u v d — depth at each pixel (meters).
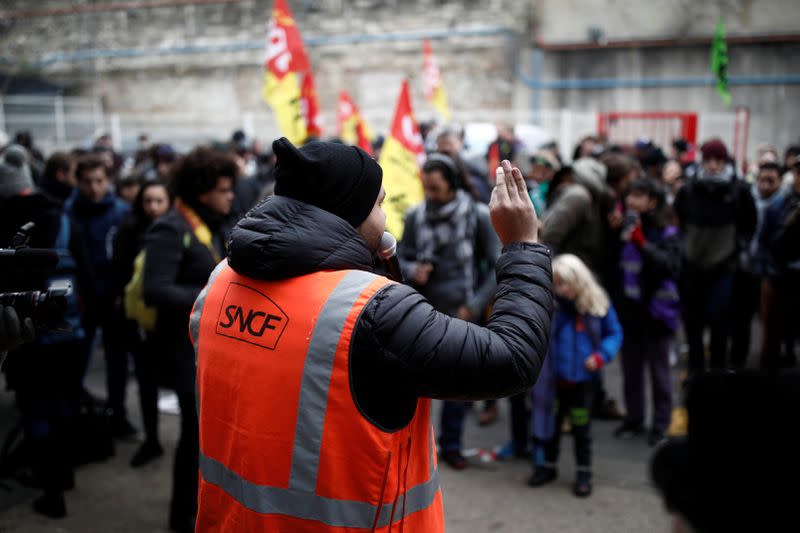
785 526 0.82
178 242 3.27
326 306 1.34
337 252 1.40
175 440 4.77
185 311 3.25
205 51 18.78
